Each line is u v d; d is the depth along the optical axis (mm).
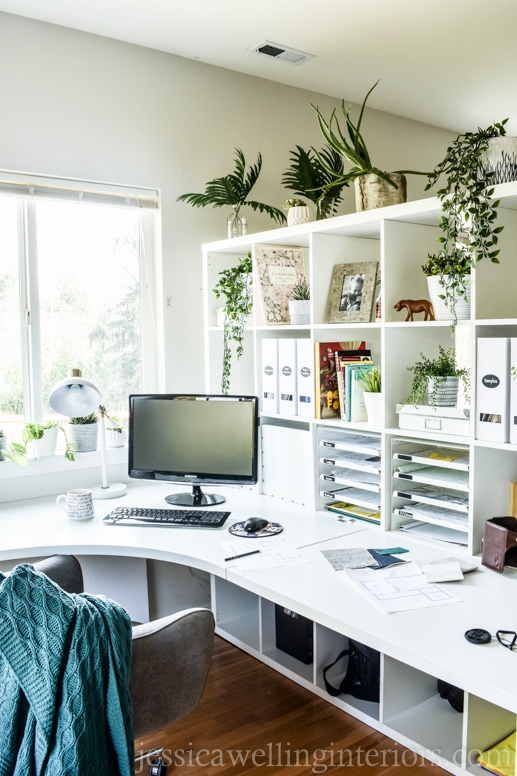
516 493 2205
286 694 2531
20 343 2896
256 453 2609
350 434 2686
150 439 2730
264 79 3432
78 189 2883
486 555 2037
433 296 2217
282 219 3303
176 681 1725
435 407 2217
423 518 2281
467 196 2049
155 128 3078
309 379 2639
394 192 2418
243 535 2340
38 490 2887
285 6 2600
